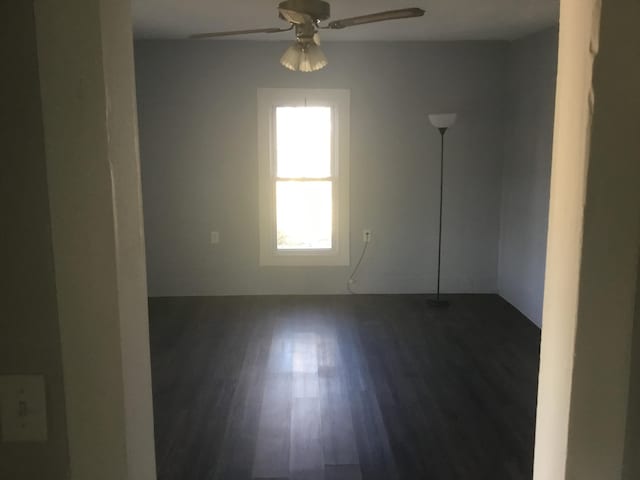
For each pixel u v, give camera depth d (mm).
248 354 4016
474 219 5445
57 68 881
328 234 5523
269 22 4250
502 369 3742
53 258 926
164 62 5102
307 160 5387
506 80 5230
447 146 5328
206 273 5449
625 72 906
